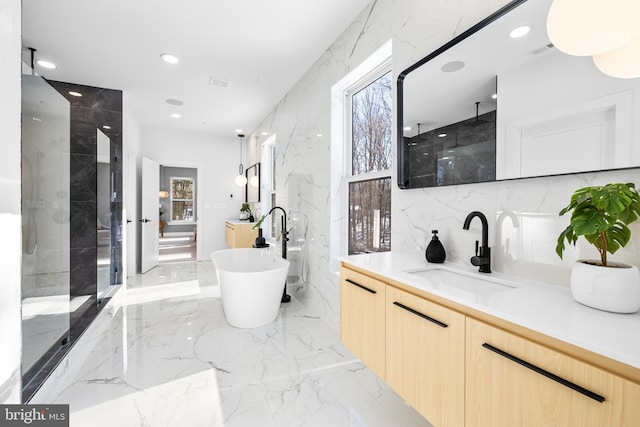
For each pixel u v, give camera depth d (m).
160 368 1.92
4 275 1.06
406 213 1.77
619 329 0.67
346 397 1.65
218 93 3.62
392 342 1.21
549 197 1.07
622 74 0.80
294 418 1.49
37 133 2.15
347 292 1.55
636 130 0.82
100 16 2.16
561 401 0.67
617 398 0.58
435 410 1.01
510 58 1.15
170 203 9.45
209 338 2.36
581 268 0.84
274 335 2.42
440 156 1.48
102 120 3.45
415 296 1.10
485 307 0.83
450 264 1.43
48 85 2.30
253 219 5.25
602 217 0.75
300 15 2.17
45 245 2.11
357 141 2.49
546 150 1.04
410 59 1.70
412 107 1.66
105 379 1.79
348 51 2.29
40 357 1.83
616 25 0.66
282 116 3.76
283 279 2.72
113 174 3.52
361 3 2.05
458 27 1.41
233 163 5.91
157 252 5.11
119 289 3.35
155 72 3.06
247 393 1.67
